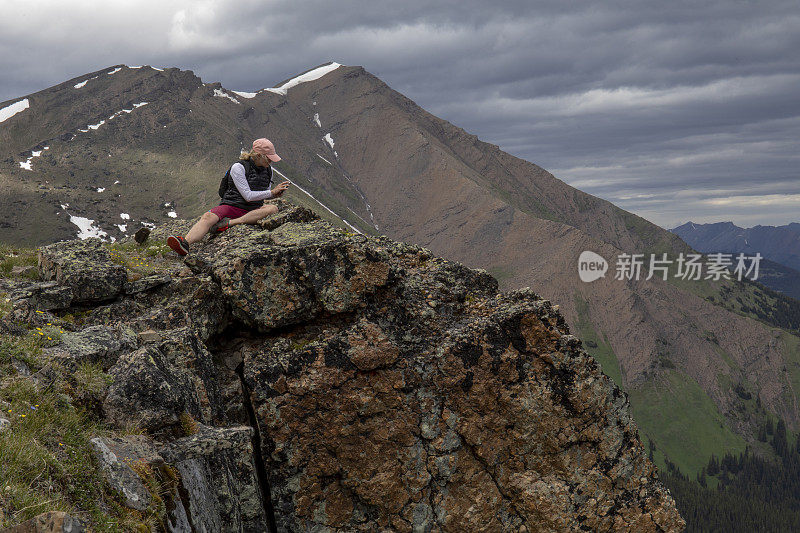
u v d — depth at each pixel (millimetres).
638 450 12352
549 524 11555
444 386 11750
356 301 11945
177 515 6141
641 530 12000
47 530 4117
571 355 12125
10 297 9578
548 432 11938
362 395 11359
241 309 11516
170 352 9039
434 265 13961
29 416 5613
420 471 11422
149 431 6715
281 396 11047
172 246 12695
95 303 10883
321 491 11039
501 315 12188
